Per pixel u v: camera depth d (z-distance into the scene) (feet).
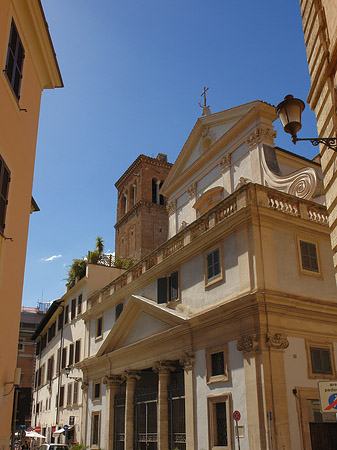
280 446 46.14
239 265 55.57
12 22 32.42
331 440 49.75
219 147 81.30
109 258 128.77
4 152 30.76
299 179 64.34
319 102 31.35
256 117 73.61
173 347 65.05
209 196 80.84
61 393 113.39
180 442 61.31
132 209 187.21
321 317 55.52
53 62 39.99
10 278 32.55
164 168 194.39
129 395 75.36
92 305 100.53
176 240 71.26
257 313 51.01
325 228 60.08
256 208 54.90
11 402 32.89
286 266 55.36
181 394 62.95
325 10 29.99
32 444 135.13
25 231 36.01
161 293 71.05
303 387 50.57
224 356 54.85
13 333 33.60
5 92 30.89
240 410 50.75
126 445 72.74
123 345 80.94
